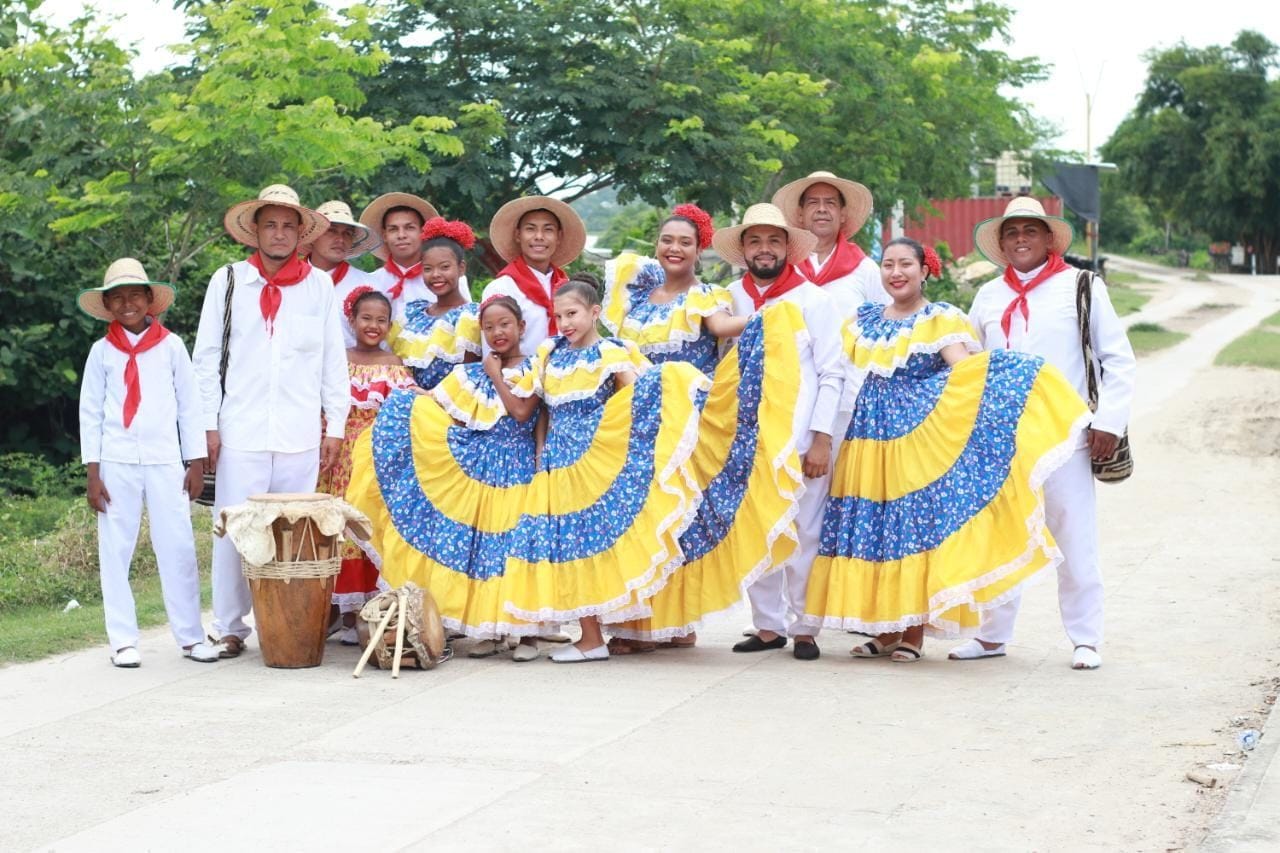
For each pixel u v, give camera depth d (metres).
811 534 7.95
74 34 14.99
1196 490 13.26
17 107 14.15
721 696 7.13
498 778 5.87
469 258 20.25
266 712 6.97
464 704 7.05
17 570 10.55
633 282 8.41
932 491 7.63
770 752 6.17
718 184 20.27
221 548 8.19
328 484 8.54
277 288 8.16
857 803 5.52
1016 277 8.00
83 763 6.21
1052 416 7.46
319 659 7.98
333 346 8.32
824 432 7.81
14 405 15.20
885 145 23.56
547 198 8.33
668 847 5.10
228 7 14.31
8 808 5.66
